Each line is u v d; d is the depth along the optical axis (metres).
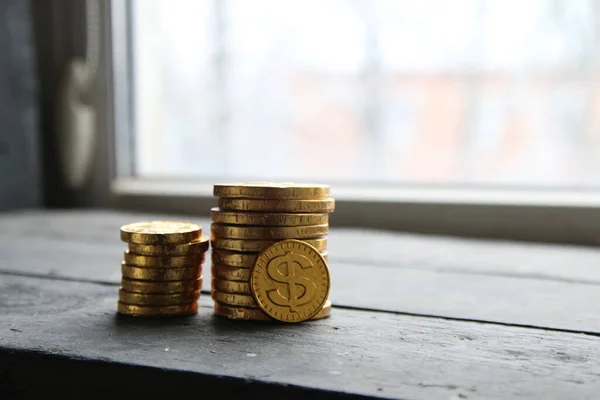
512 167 1.69
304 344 0.65
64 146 1.89
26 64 1.86
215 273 0.75
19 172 1.85
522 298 0.87
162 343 0.65
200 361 0.60
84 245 1.28
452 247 1.34
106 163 1.90
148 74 1.94
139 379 0.59
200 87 1.92
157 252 0.73
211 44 1.90
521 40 1.65
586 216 1.42
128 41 1.92
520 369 0.58
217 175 1.92
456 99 1.72
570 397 0.52
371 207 1.62
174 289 0.74
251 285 0.71
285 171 1.88
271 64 1.86
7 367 0.64
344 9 1.79
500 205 1.50
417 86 1.75
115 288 0.91
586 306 0.82
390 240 1.44
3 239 1.35
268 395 0.55
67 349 0.63
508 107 1.67
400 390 0.53
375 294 0.88
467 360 0.60
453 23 1.71
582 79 1.61
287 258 0.71
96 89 1.90
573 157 1.63
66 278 0.98
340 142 1.83
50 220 1.66
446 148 1.74
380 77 1.78
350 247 1.32
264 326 0.71
